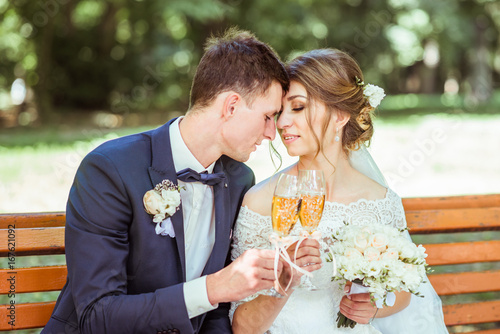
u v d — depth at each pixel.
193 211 2.28
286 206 1.90
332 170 2.47
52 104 18.08
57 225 2.41
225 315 2.37
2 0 15.12
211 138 2.21
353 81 2.40
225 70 2.14
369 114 2.50
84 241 2.03
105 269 2.01
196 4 13.92
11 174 7.67
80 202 2.09
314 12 17.55
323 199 1.94
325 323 2.37
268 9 15.98
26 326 2.29
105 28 17.66
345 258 1.97
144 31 18.14
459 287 2.73
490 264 4.77
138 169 2.13
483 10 18.88
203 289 1.94
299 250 1.92
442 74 25.92
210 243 2.31
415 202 2.77
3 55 16.81
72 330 2.09
